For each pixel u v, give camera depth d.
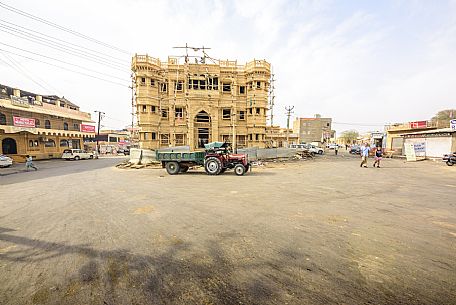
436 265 3.44
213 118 27.02
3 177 14.57
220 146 14.49
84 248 4.13
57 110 35.47
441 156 24.28
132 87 25.98
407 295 2.74
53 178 13.71
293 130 79.06
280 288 2.89
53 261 3.66
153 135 25.97
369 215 5.94
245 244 4.22
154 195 8.47
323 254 3.81
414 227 5.05
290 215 5.96
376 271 3.28
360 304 2.58
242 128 28.33
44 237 4.65
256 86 27.34
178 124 26.83
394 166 19.38
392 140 35.56
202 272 3.29
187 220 5.62
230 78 27.78
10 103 26.84
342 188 9.66
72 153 32.97
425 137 26.17
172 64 26.67
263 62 27.14
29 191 9.63
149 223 5.44
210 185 10.50
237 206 6.86
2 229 5.13
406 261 3.57
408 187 9.88
